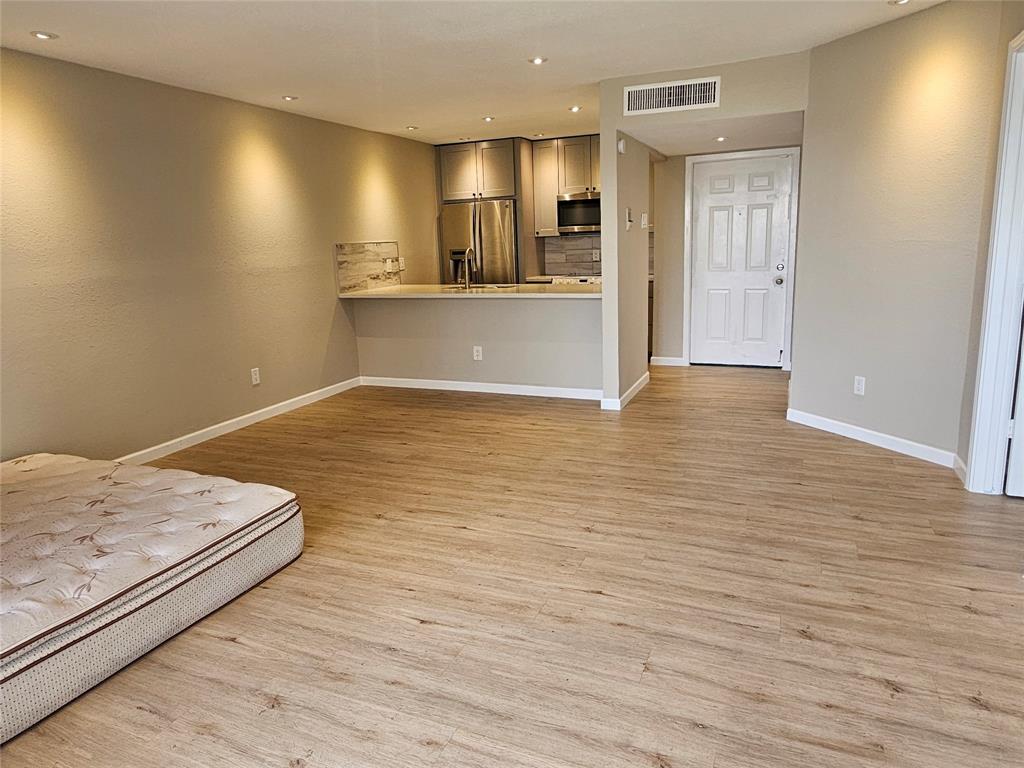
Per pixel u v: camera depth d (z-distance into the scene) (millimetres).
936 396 3750
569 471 3910
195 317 4574
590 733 1868
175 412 4461
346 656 2252
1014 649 2164
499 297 5609
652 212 6879
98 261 3920
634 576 2699
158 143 4254
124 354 4105
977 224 3406
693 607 2465
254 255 5055
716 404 5328
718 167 6461
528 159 7285
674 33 3621
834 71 4016
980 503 3277
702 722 1893
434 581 2719
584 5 3119
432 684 2096
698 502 3396
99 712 2021
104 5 2852
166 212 4328
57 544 2461
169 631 2350
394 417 5230
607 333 5133
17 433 3582
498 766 1763
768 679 2061
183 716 1992
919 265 3721
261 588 2703
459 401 5707
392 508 3447
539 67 4223
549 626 2379
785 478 3674
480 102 5199
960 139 3424
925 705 1929
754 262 6531
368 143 6312
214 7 2939
